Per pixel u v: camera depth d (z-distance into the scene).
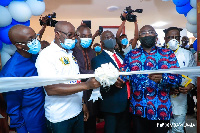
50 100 1.10
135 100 1.46
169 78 1.28
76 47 1.94
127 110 1.80
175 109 1.85
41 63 1.04
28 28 1.12
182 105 1.84
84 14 5.19
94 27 5.83
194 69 0.70
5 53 1.92
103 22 5.86
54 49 1.11
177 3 2.22
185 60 1.86
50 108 1.11
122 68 1.49
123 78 1.47
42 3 2.29
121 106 1.63
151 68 1.40
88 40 1.94
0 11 1.68
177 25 7.27
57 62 1.07
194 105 3.02
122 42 2.67
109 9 4.69
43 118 1.27
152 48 1.48
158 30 8.16
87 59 2.01
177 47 1.88
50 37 5.68
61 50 1.14
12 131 1.98
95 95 1.01
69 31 1.14
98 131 2.43
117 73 0.77
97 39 5.72
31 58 1.22
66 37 1.13
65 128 1.13
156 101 1.38
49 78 0.63
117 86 1.49
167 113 1.38
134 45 2.76
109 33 1.77
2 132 1.59
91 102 1.81
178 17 5.78
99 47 3.67
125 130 1.83
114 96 1.60
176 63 1.39
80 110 1.24
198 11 1.76
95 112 1.87
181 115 1.86
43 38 5.64
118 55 1.86
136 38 2.71
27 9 1.88
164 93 1.39
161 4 4.36
